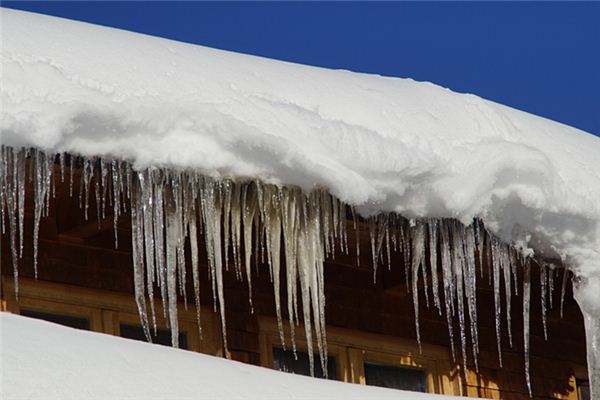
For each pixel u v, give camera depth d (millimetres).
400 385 15320
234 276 14570
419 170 12859
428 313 15672
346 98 13258
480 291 15891
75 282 13766
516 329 16156
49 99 11594
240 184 12375
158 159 12008
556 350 16359
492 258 13727
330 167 12500
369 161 12680
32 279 13547
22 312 13453
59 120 11570
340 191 12523
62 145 11648
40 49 12086
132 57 12523
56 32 12500
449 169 13031
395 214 12977
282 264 14648
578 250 13766
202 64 12898
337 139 12641
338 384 11562
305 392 11078
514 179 13297
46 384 9789
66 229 13711
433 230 13133
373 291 15344
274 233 12539
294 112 12648
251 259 14375
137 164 11969
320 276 12672
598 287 13789
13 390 9609
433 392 15438
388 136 12953
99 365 10242
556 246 13703
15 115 11422
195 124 12164
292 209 12539
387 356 15258
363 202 12633
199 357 11078
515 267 13625
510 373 15969
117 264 14023
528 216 13430
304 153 12406
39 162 11633
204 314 14305
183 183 12211
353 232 13664
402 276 15148
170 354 10906
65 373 9977
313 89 13219
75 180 12508
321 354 12680
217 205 12328
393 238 13109
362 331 15125
